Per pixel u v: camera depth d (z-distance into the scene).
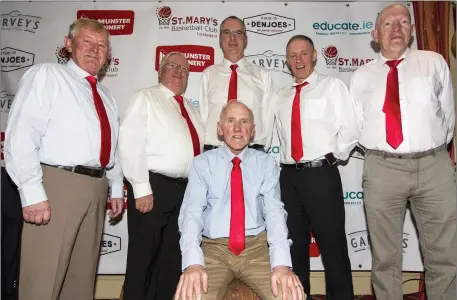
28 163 1.84
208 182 2.07
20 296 1.91
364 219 3.09
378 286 2.35
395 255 2.33
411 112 2.32
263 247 2.00
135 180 2.31
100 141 2.05
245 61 2.86
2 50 3.12
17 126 1.85
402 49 2.38
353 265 3.09
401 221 2.35
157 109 2.44
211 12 3.13
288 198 2.55
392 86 2.36
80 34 2.10
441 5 3.08
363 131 2.43
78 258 2.06
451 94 2.41
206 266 1.89
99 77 3.12
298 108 2.55
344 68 3.12
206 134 2.71
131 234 2.38
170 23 3.14
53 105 1.95
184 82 2.61
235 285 1.93
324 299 3.00
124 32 3.13
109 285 3.10
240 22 2.80
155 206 2.37
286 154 2.59
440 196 2.27
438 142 2.31
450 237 2.27
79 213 1.97
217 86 2.76
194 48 3.13
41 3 3.13
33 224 1.91
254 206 2.04
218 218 2.01
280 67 3.13
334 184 2.46
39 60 3.12
